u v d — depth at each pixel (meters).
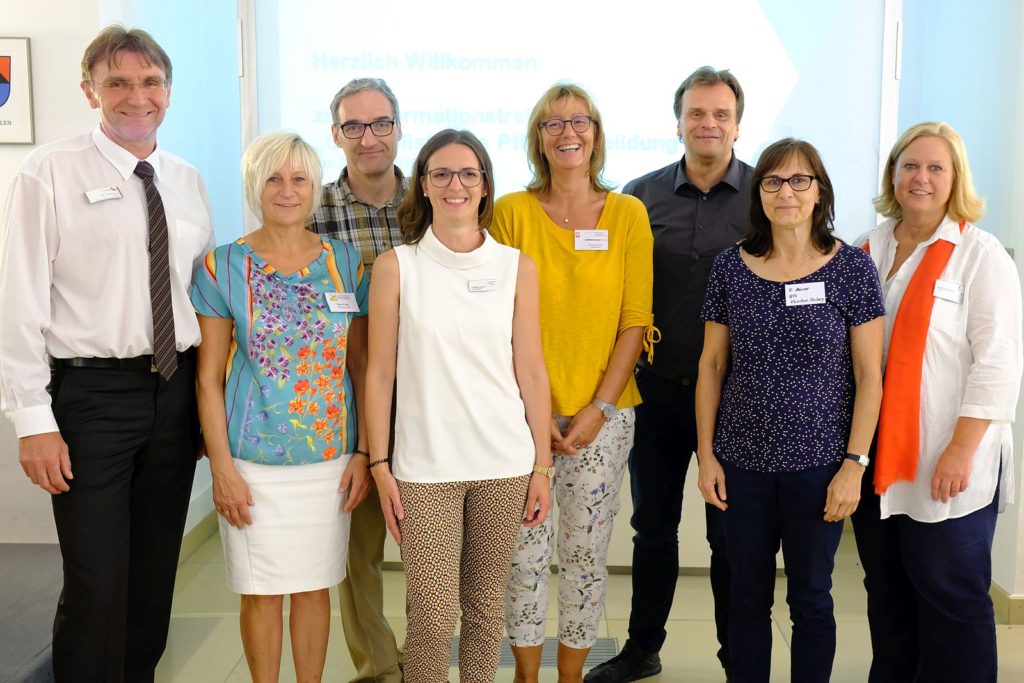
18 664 2.69
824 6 4.12
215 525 4.59
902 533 2.46
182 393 2.38
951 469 2.33
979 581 2.42
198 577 3.99
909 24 4.40
